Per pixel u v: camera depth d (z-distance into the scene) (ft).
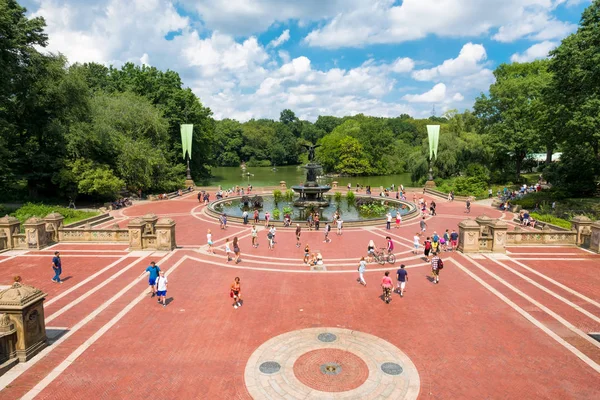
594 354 45.88
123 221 132.98
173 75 261.85
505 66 260.83
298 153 570.87
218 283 69.62
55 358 43.91
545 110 165.78
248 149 548.72
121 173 182.29
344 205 171.22
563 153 174.50
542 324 53.67
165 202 181.37
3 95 144.25
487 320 54.90
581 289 67.21
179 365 42.98
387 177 378.32
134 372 41.52
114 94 225.15
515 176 244.83
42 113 162.09
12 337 42.34
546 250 92.84
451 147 254.88
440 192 200.44
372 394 38.04
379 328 52.24
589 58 126.11
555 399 37.63
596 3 132.87
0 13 127.75
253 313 56.85
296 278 72.79
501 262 83.30
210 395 37.83
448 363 43.80
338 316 55.98
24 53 144.05
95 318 54.54
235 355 45.14
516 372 42.11
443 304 60.54
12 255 86.12
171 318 54.85
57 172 159.74
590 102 124.06
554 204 145.59
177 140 254.88
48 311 56.75
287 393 38.17
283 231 115.85
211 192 214.28
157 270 63.00
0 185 157.28
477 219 97.40
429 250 84.84
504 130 224.74
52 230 96.22
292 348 46.78
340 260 85.05
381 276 74.38
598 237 89.81
